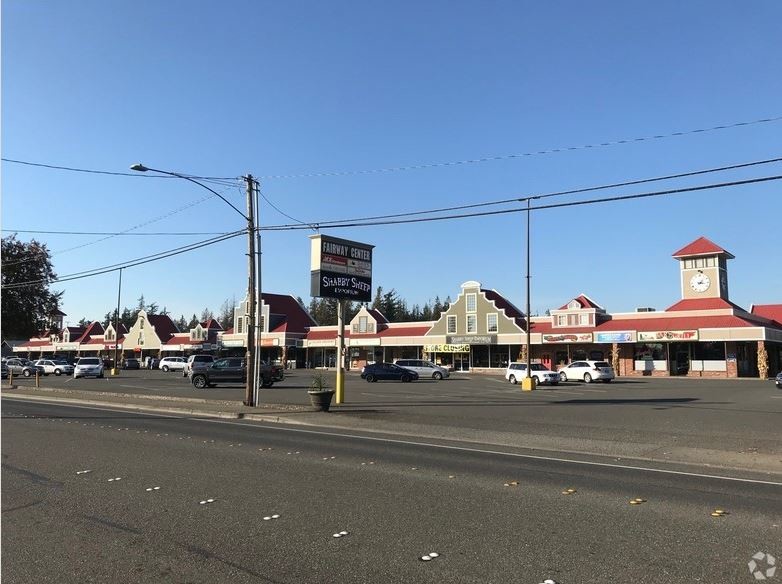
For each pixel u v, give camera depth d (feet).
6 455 36.45
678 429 53.06
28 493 26.17
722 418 61.98
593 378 150.10
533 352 199.31
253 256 77.36
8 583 16.08
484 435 50.26
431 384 141.08
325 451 40.04
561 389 122.42
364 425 57.26
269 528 20.97
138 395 95.09
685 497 26.63
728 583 16.06
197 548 18.85
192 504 24.31
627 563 17.54
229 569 17.06
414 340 221.87
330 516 22.59
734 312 167.84
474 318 210.18
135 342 316.40
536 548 18.88
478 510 23.68
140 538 19.85
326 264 78.74
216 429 52.95
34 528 21.01
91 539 19.75
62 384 134.62
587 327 187.42
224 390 112.16
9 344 375.04
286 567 17.19
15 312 178.50
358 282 82.64
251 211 77.82
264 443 43.60
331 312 425.28
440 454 39.88
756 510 24.12
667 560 17.81
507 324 202.69
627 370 181.78
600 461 38.22
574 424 57.26
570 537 20.07
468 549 18.76
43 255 181.78
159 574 16.71
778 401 84.99
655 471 34.40
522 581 16.17
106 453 37.42
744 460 37.81
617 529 21.06
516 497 26.14
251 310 76.38
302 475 30.78
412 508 23.93
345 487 27.86
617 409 73.15
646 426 55.36
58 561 17.74
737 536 20.22
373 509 23.71
